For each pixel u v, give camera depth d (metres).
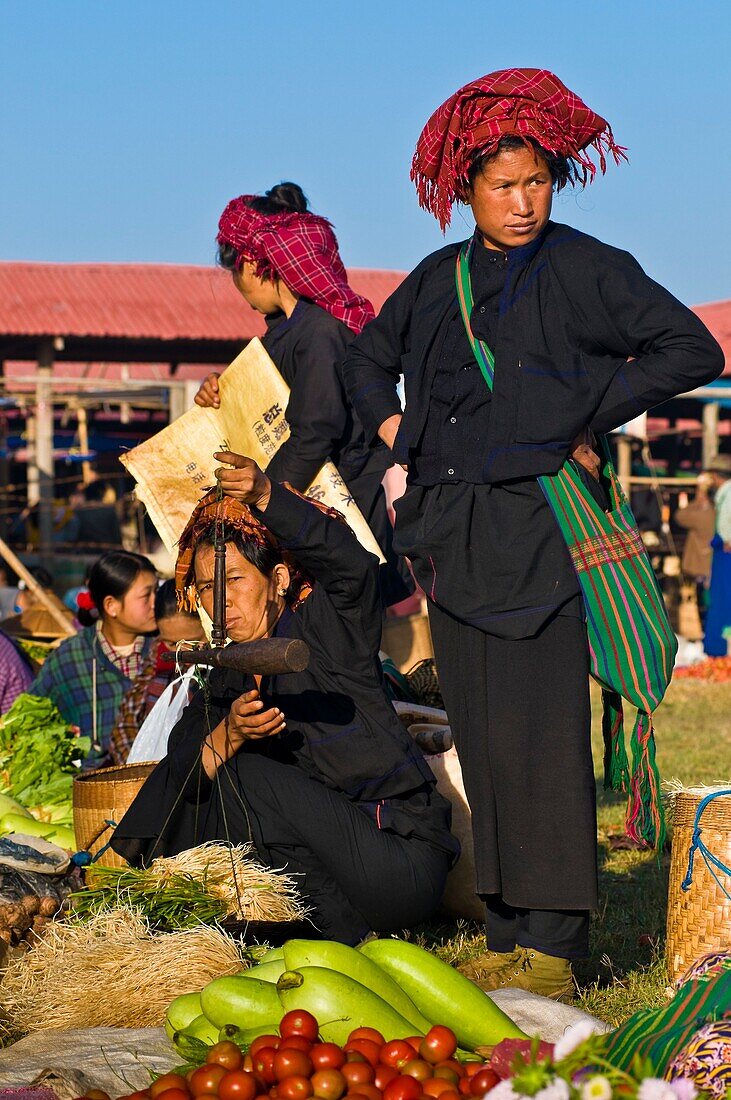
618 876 7.07
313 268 6.90
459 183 4.96
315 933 5.12
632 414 4.82
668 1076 3.02
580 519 4.82
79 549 27.81
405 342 5.52
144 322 25.12
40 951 4.76
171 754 5.30
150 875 4.98
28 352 28.02
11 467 32.22
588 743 4.84
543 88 4.80
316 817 5.13
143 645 8.08
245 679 5.39
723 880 5.04
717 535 21.12
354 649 5.37
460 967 5.07
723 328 29.22
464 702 5.04
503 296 4.93
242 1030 3.68
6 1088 3.64
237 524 5.25
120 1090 3.71
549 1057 2.69
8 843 5.66
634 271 4.84
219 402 7.04
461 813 6.08
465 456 4.96
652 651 4.83
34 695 7.96
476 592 4.87
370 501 7.16
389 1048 3.43
